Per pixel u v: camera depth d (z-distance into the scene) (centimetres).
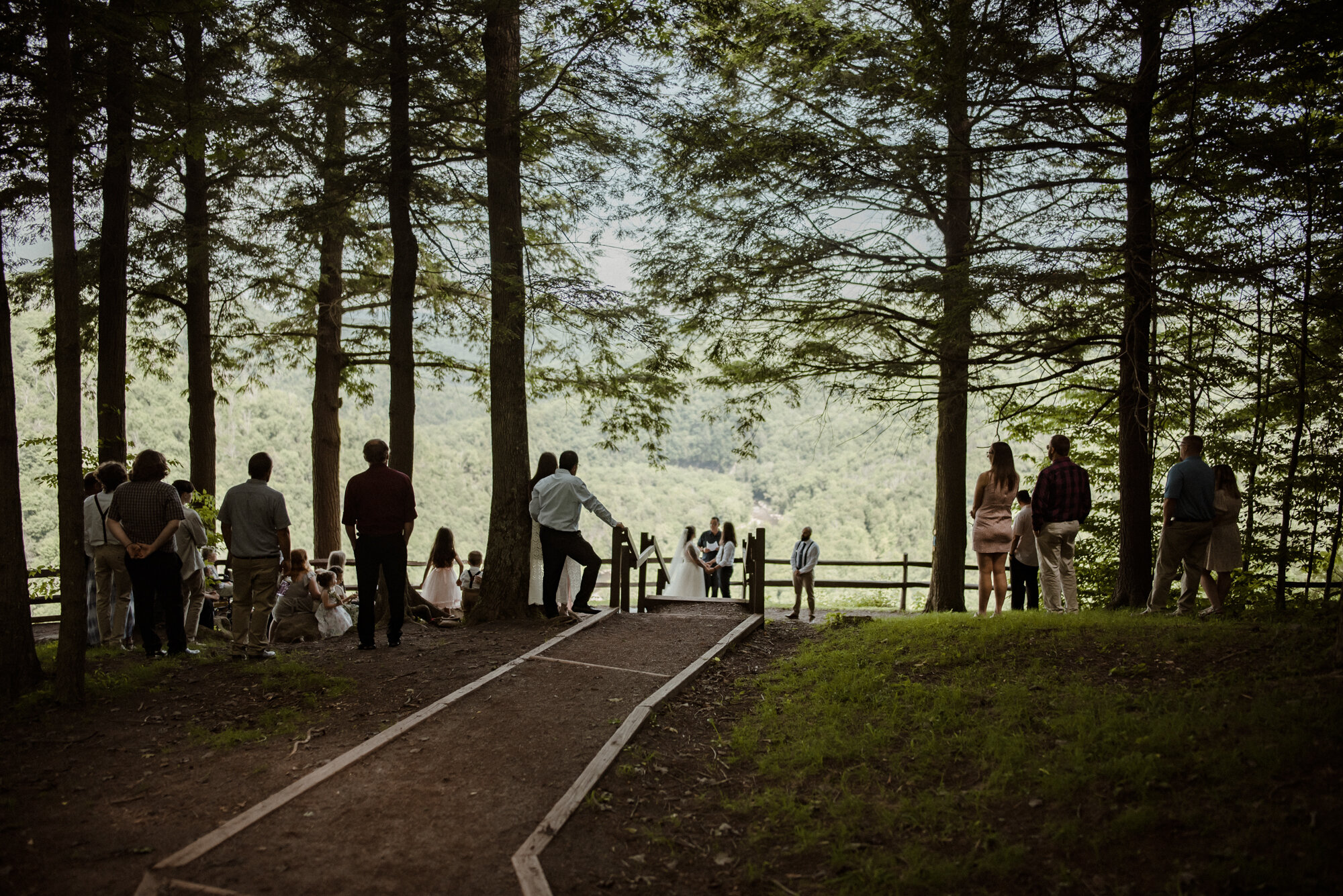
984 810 405
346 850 381
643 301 1164
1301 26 719
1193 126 843
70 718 554
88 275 1196
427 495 7725
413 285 1048
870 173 1016
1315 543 1158
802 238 1084
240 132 1038
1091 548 1344
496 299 964
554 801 439
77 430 588
